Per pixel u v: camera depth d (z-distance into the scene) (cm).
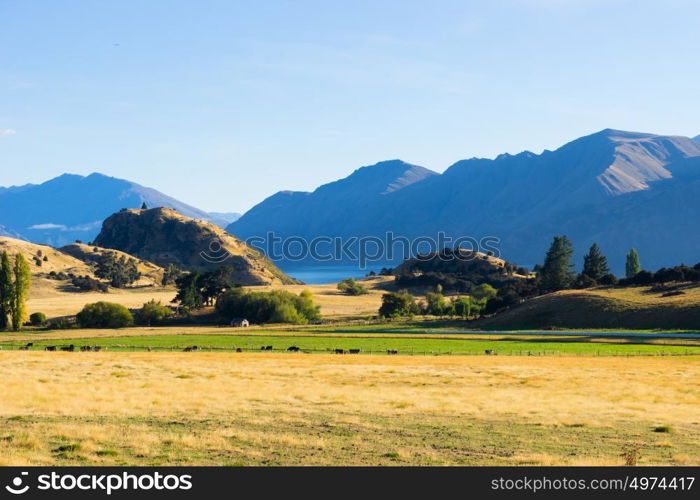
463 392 5216
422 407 4212
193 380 5856
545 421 3759
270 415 3791
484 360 8906
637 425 3694
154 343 12488
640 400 4916
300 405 4266
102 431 3109
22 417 3531
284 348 11344
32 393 4534
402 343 12125
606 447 3066
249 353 10175
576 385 5853
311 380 6050
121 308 18025
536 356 9656
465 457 2773
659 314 15238
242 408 4034
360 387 5503
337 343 12269
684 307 15225
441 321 18988
